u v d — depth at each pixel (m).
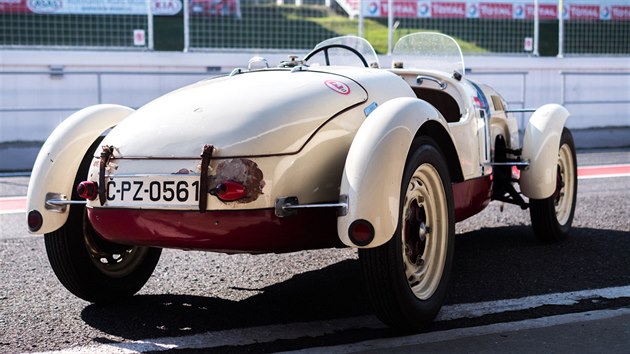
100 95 12.65
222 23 15.98
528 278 5.08
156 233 3.80
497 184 6.22
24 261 5.82
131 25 17.77
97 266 4.52
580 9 16.98
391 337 3.94
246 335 4.00
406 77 5.56
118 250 4.60
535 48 16.03
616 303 4.50
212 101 4.04
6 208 8.41
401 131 3.79
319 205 3.68
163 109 4.09
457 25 18.42
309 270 5.41
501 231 6.70
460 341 3.87
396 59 6.25
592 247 5.98
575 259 5.60
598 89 16.34
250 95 4.04
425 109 4.07
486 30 18.48
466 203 5.08
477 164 5.29
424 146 4.03
